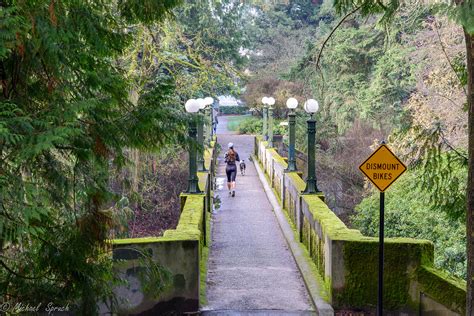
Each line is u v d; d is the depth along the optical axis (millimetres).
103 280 5578
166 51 15977
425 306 7555
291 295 8688
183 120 5520
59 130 4309
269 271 9992
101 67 5555
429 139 6828
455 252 12688
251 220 14805
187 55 18719
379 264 7102
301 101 31047
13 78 4996
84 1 5383
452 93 14633
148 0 5457
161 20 5730
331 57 25172
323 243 8922
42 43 4824
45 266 5324
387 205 16641
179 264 7734
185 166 22719
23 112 4527
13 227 4188
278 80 36000
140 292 7523
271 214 15656
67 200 5406
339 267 7926
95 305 5406
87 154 5078
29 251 5391
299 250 10961
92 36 5281
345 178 25984
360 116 24531
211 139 27812
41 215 4703
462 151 7969
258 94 36344
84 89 5352
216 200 16453
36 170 5125
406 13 18188
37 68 5051
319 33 34750
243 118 50656
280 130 35906
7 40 4336
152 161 20984
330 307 7902
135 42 14148
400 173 7203
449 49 15195
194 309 7781
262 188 20547
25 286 5262
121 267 7438
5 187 4148
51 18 4703
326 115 26859
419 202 15320
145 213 21562
